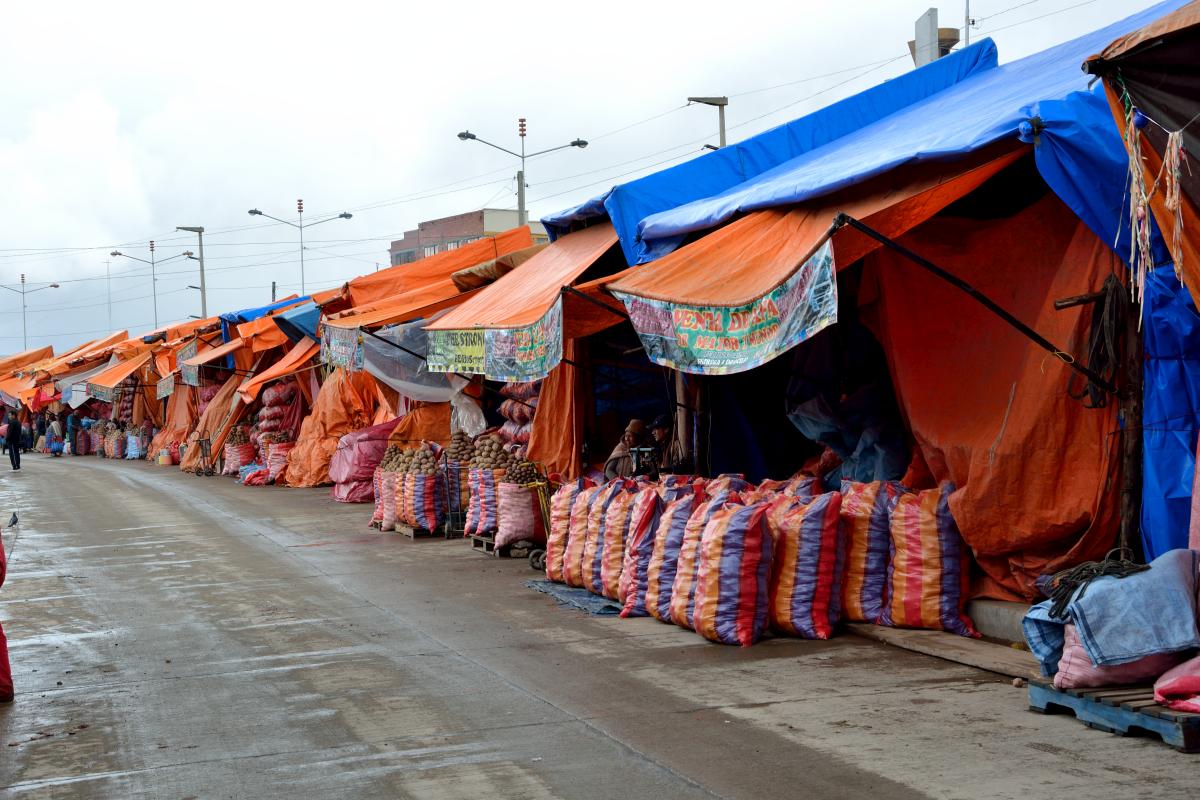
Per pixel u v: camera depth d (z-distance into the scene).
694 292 8.30
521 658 8.26
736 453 12.23
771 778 5.45
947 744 5.81
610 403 14.11
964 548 8.22
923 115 11.24
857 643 8.23
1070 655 6.07
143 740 6.54
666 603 9.18
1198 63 5.14
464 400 16.58
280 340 27.02
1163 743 5.64
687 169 12.52
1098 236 6.90
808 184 8.77
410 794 5.46
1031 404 7.61
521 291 13.45
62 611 11.00
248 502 22.16
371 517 18.50
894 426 9.66
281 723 6.77
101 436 45.16
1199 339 6.90
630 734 6.28
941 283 8.59
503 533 13.39
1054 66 10.45
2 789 5.75
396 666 8.17
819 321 7.02
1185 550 6.21
